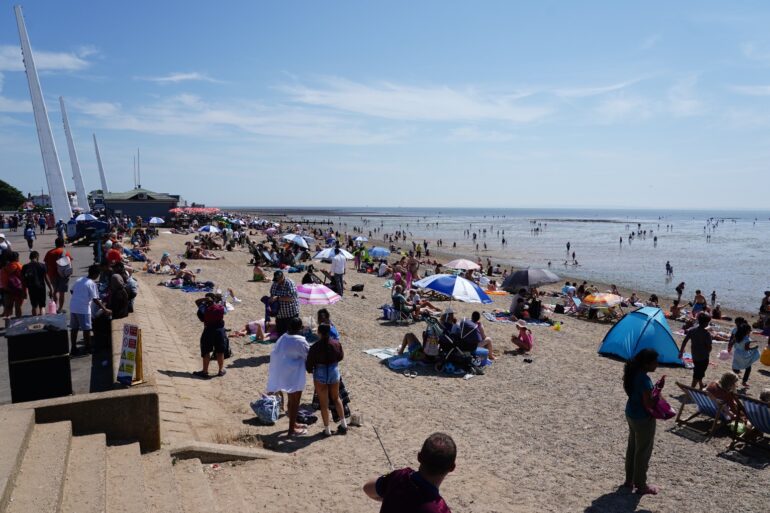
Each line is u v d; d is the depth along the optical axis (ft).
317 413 29.71
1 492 12.45
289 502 19.31
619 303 70.38
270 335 45.91
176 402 27.43
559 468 25.09
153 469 18.58
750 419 28.04
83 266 70.28
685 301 104.78
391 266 108.37
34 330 21.88
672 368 45.80
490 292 85.76
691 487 23.73
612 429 30.42
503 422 30.89
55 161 137.69
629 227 496.23
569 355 47.73
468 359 40.75
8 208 328.90
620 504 21.84
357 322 57.82
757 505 22.26
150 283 73.36
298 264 105.60
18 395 21.81
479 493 22.15
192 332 47.24
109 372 29.30
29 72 133.69
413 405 32.89
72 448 17.58
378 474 22.21
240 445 23.89
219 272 92.94
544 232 393.50
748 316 91.71
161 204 206.18
